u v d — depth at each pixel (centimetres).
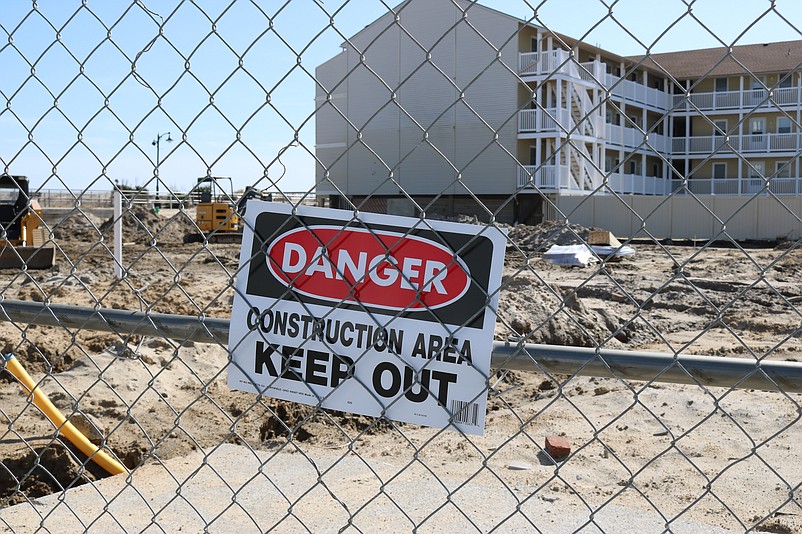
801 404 620
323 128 3962
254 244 213
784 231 3170
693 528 341
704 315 1312
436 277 193
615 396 679
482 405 191
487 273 189
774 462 500
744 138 3784
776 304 1398
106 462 460
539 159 3581
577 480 465
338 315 204
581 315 1101
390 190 3844
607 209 3431
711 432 571
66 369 780
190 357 796
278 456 456
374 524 344
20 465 518
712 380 179
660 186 3994
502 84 3575
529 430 596
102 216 3234
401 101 3775
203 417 644
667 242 3159
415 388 197
